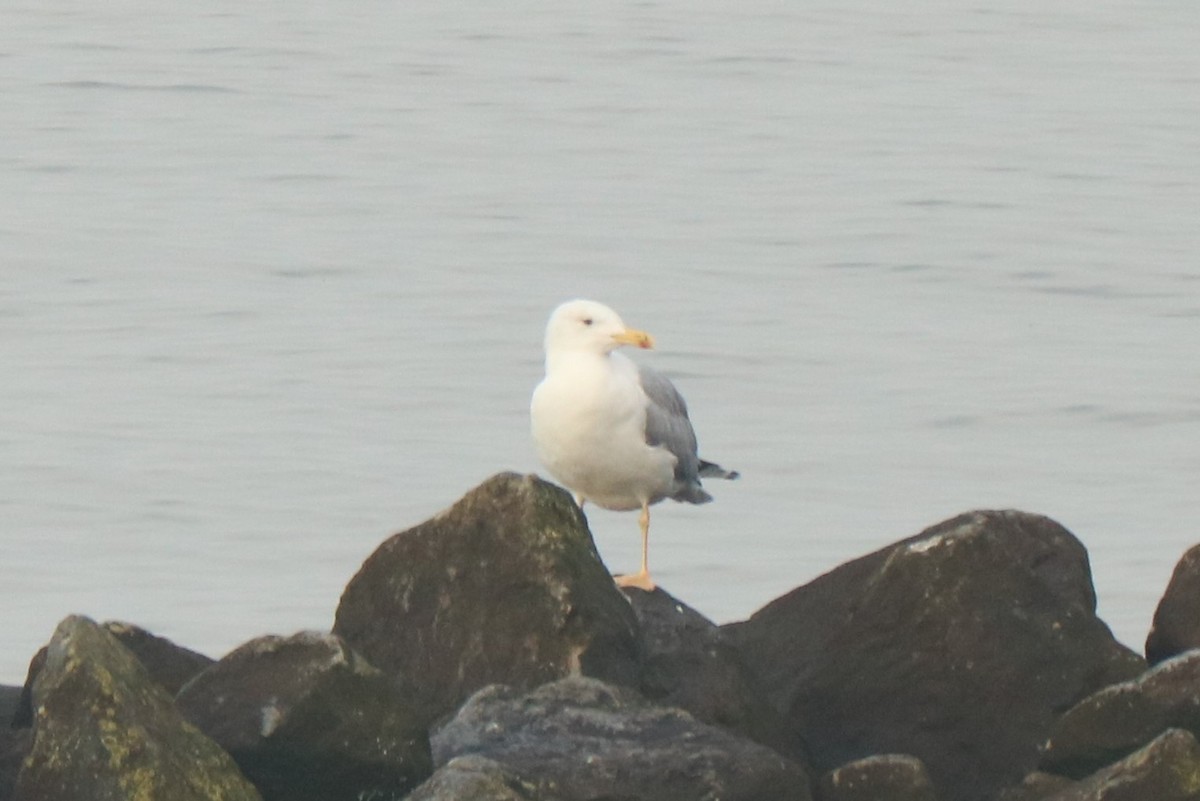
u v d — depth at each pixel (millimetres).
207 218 38688
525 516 10453
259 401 25750
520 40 62250
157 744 8727
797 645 11211
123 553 20094
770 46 61656
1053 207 39938
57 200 40188
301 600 18703
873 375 27359
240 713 9203
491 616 10375
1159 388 26641
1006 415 25344
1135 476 23031
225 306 31203
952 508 21875
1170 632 11156
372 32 62906
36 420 24844
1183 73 58031
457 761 8758
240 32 61938
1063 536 11195
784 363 27875
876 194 41500
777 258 35469
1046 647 10734
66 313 30734
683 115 51688
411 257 35344
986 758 10672
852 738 10867
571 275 34031
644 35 63188
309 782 9250
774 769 9328
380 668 10484
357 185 42531
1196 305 31906
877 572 10977
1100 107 52562
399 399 25859
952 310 31531
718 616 18297
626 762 9234
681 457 13156
